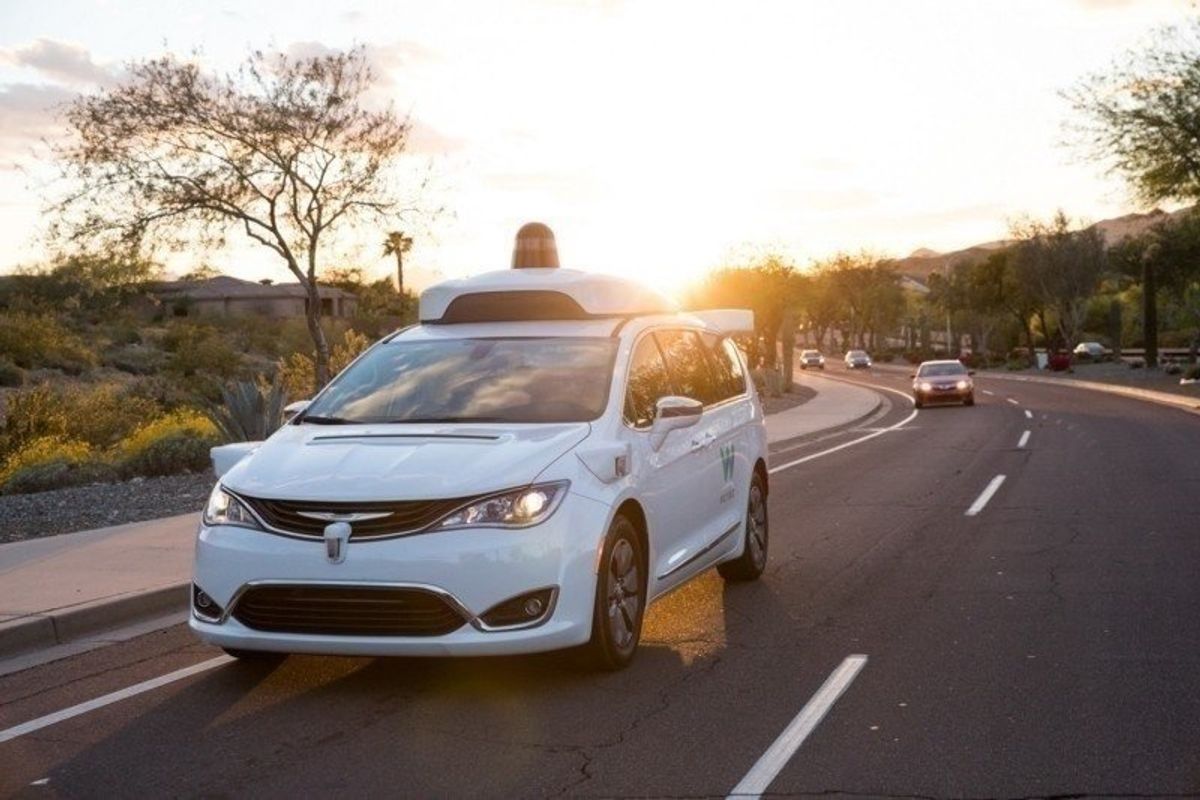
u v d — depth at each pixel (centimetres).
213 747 568
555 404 718
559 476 643
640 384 768
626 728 580
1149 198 3191
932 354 11194
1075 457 2011
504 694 642
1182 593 875
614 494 671
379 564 606
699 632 782
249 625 632
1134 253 7262
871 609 848
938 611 836
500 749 552
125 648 785
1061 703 608
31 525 1377
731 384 948
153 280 2569
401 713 612
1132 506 1362
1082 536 1156
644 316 841
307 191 2461
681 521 780
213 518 650
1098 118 3109
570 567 629
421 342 796
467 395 733
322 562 612
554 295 805
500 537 612
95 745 578
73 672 726
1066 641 740
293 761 544
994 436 2597
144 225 2339
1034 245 7244
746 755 538
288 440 705
